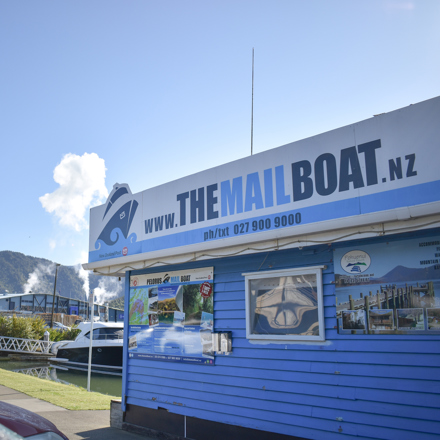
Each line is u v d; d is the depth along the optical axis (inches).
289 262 234.2
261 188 242.4
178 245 288.2
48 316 2317.9
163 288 306.5
